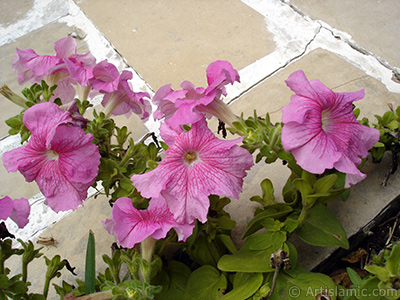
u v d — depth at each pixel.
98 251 0.41
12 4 0.72
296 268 0.32
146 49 0.60
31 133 0.30
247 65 0.56
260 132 0.30
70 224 0.43
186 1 0.67
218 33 0.61
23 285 0.28
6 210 0.25
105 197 0.45
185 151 0.28
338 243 0.33
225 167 0.27
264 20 0.61
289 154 0.31
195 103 0.28
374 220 0.39
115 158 0.36
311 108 0.27
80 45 0.64
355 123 0.30
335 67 0.53
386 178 0.41
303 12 0.61
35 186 0.48
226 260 0.32
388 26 0.57
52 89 0.31
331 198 0.33
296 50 0.56
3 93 0.32
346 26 0.58
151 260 0.32
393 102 0.48
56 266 0.31
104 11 0.67
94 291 0.31
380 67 0.52
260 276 0.31
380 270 0.27
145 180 0.27
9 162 0.29
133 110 0.35
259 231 0.39
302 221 0.34
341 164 0.27
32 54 0.31
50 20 0.68
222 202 0.34
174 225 0.27
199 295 0.33
